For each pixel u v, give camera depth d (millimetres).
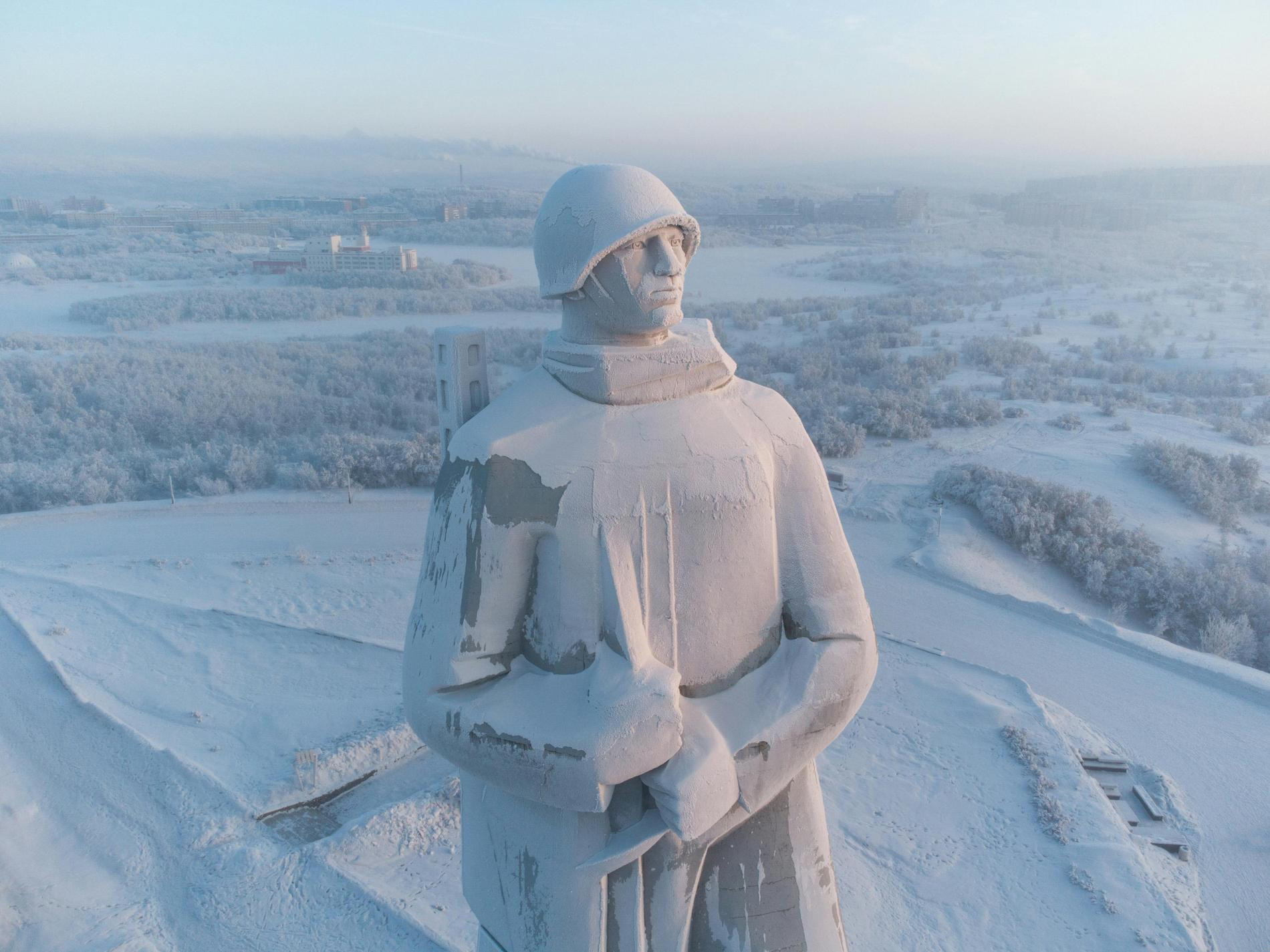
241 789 19688
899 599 30531
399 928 15133
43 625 27688
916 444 48750
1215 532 38250
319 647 26578
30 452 47438
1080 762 20422
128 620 28172
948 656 25453
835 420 49094
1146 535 36469
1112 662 26094
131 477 42562
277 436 51344
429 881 16344
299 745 21609
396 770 20781
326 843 17047
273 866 16703
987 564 34000
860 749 20453
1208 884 17266
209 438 51219
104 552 34656
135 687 24297
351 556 33906
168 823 18594
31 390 60375
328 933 15195
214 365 67312
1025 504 36719
